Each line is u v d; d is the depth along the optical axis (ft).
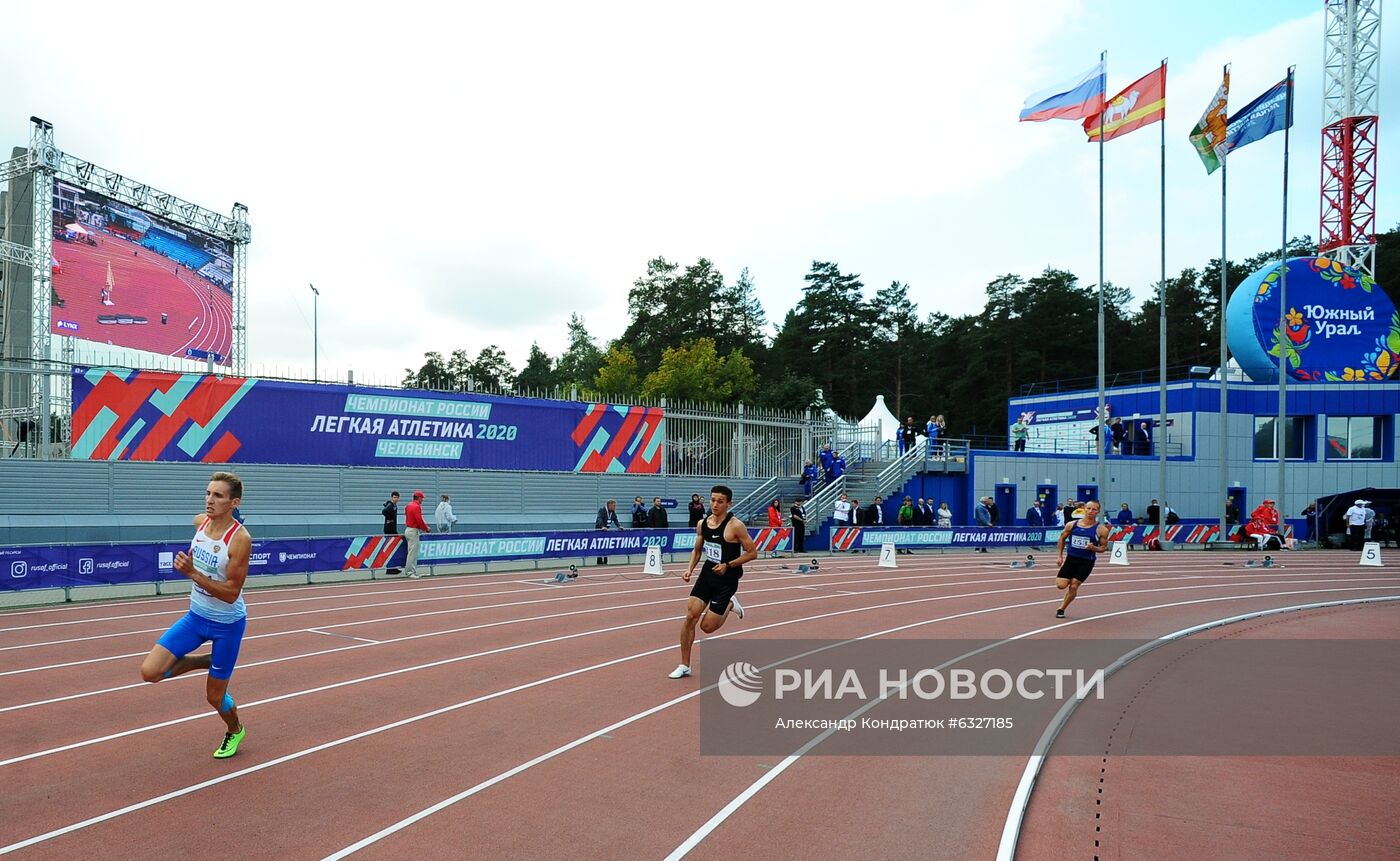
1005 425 225.76
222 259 140.05
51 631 39.37
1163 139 111.34
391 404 77.77
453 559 66.90
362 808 17.71
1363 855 15.92
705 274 239.50
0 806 17.74
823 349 239.30
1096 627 42.80
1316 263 131.23
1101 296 108.68
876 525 95.61
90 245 116.47
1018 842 16.44
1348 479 128.47
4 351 109.09
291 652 34.35
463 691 27.76
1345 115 136.15
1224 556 98.53
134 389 66.08
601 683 28.96
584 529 82.28
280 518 70.64
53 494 62.44
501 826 16.84
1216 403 127.85
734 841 16.25
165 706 25.64
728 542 29.60
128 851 15.66
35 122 106.73
